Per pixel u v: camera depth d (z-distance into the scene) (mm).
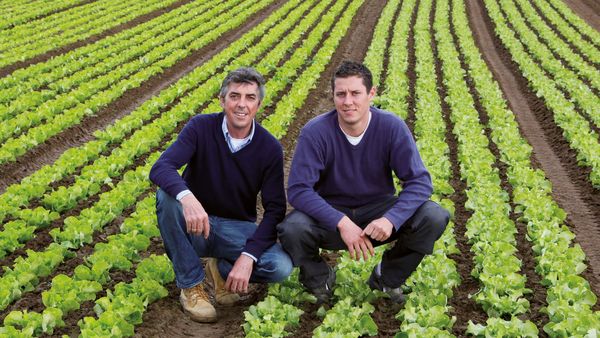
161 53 21203
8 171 10672
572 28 28031
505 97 17078
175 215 5508
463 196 9523
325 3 33750
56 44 22250
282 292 5902
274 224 5637
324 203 5293
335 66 20609
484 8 33750
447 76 18391
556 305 5629
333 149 5406
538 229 7648
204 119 5688
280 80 17578
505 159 11164
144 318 5770
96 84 16578
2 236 7359
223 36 25609
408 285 6098
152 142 11961
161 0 33375
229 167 5660
